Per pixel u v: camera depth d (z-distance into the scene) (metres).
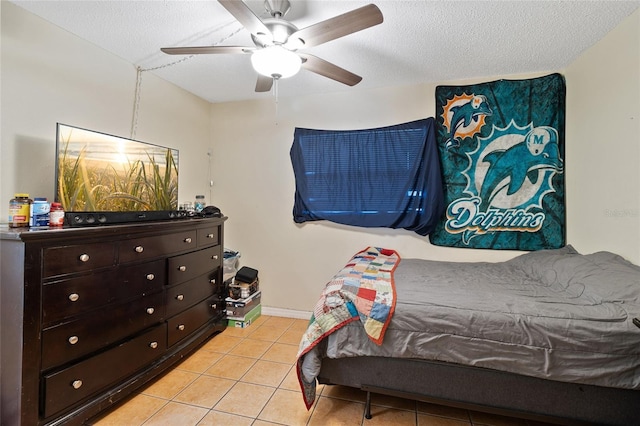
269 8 1.64
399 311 1.58
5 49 1.69
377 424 1.66
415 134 2.83
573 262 2.00
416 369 1.60
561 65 2.48
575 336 1.38
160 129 2.76
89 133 1.87
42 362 1.41
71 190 1.77
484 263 2.57
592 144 2.20
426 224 2.74
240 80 2.81
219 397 1.88
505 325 1.45
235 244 3.41
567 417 1.43
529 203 2.61
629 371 1.33
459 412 1.76
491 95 2.69
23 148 1.77
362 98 3.02
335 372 1.72
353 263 2.46
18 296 1.34
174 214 2.43
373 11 1.33
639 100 1.78
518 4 1.71
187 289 2.36
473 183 2.73
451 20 1.86
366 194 2.95
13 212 1.56
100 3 1.71
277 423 1.66
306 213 3.13
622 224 1.92
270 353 2.44
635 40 1.79
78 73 2.06
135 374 1.87
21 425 1.33
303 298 3.21
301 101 3.20
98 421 1.66
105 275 1.70
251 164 3.35
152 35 2.05
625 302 1.47
